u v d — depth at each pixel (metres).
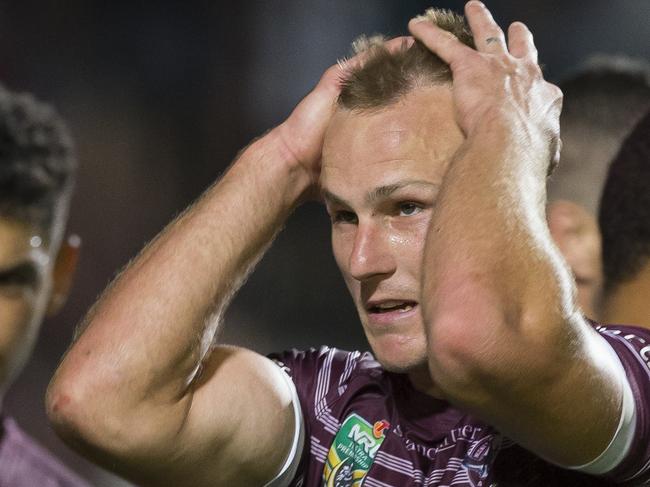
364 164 5.07
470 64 5.11
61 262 6.60
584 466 4.64
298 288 20.08
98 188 21.12
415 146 5.02
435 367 4.39
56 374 5.25
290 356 6.06
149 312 5.25
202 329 5.33
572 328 4.36
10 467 6.09
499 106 4.93
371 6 22.33
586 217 7.32
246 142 22.44
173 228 5.56
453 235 4.48
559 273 4.42
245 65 22.52
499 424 4.54
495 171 4.64
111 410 5.14
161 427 5.22
